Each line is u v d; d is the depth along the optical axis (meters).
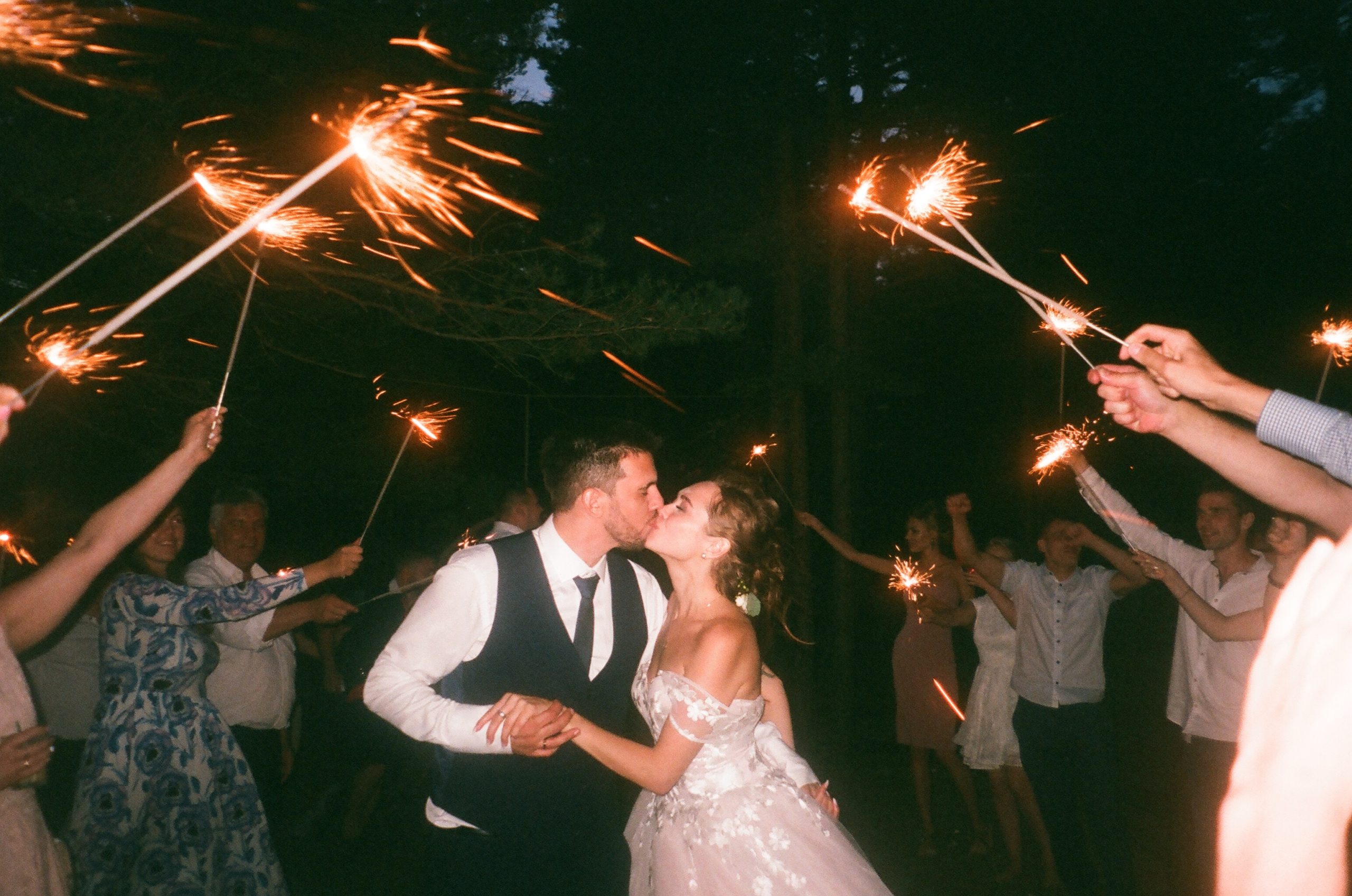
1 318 1.78
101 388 6.32
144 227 5.51
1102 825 5.17
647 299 6.28
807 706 10.70
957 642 12.52
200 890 3.55
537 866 2.77
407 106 1.51
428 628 2.79
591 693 2.94
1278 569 3.86
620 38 10.62
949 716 6.31
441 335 6.10
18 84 4.89
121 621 3.56
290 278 6.00
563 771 2.83
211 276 5.96
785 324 10.84
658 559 7.93
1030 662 5.30
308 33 5.50
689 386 13.67
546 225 9.67
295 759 6.90
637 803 3.24
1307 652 0.51
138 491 2.29
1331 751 0.49
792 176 10.63
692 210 10.70
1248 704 0.54
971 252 11.99
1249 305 12.90
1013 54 10.80
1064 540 5.30
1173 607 11.74
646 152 10.98
